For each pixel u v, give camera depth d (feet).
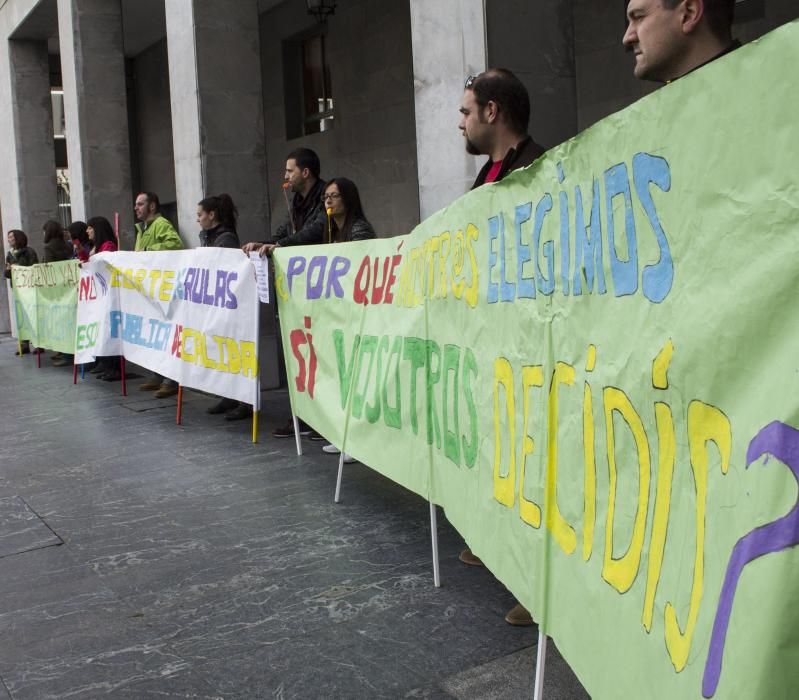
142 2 49.55
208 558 12.75
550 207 7.09
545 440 7.29
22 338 40.47
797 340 3.85
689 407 4.83
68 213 68.49
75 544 13.80
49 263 34.30
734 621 3.95
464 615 10.34
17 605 11.50
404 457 12.28
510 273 8.20
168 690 8.98
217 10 27.78
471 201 9.34
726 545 4.24
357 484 16.03
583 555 6.50
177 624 10.57
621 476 5.82
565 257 6.80
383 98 39.63
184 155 28.99
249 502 15.35
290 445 19.33
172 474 17.61
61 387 30.66
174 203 61.41
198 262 21.39
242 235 28.53
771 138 4.05
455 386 10.22
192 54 27.73
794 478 3.68
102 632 10.49
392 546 12.78
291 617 10.55
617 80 28.07
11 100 51.06
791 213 3.93
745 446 4.14
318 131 45.57
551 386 7.18
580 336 6.54
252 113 28.58
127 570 12.49
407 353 12.17
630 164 5.55
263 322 27.04
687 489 4.83
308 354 16.57
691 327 4.79
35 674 9.52
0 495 16.99
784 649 3.60
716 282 4.57
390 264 13.20
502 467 8.55
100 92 39.14
